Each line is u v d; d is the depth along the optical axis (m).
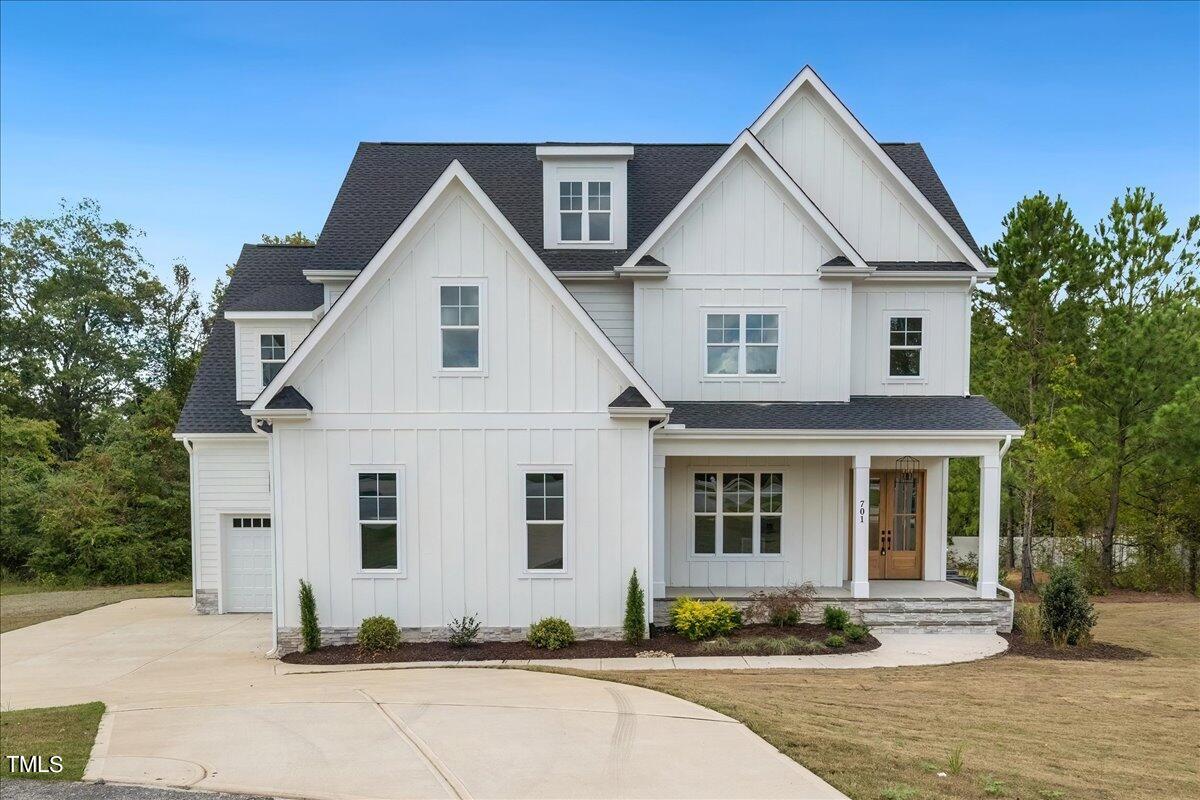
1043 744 8.20
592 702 9.48
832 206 17.41
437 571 13.81
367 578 13.77
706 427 15.02
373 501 13.80
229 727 8.66
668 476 16.66
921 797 6.39
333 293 17.23
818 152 17.42
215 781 6.91
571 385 13.81
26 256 37.91
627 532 13.90
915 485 17.31
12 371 35.62
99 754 7.73
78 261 38.41
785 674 11.65
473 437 13.80
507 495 13.84
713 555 16.69
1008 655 13.44
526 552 13.86
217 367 19.62
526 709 9.19
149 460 26.59
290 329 18.61
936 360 17.27
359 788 6.72
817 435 15.02
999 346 23.50
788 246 16.45
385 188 18.97
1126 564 23.61
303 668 12.62
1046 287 22.02
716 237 16.47
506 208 18.27
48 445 33.88
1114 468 21.38
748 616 14.72
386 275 13.73
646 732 8.18
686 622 14.01
